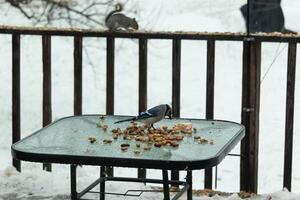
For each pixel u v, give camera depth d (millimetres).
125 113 15266
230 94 15867
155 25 17172
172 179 5391
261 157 12539
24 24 16281
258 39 5410
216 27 17141
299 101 14742
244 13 17234
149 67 16875
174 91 5660
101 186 4855
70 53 17266
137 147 3941
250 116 5469
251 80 5449
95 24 16062
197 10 17594
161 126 4668
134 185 5625
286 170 5492
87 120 4852
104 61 17156
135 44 17359
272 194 5211
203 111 15094
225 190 10352
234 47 17516
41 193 5301
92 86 16516
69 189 5402
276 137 13562
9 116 14867
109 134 4355
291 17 14211
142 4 17344
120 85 16281
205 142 4066
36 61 17141
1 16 16625
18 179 5562
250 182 5508
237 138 4254
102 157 3625
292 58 5379
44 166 6027
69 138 4219
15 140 6020
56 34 5777
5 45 17344
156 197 5246
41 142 4086
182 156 3666
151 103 15539
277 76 16078
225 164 11359
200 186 9844
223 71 16828
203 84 16219
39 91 16047
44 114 5887
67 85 16328
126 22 6738
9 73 16656
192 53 17469
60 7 15875
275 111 14789
